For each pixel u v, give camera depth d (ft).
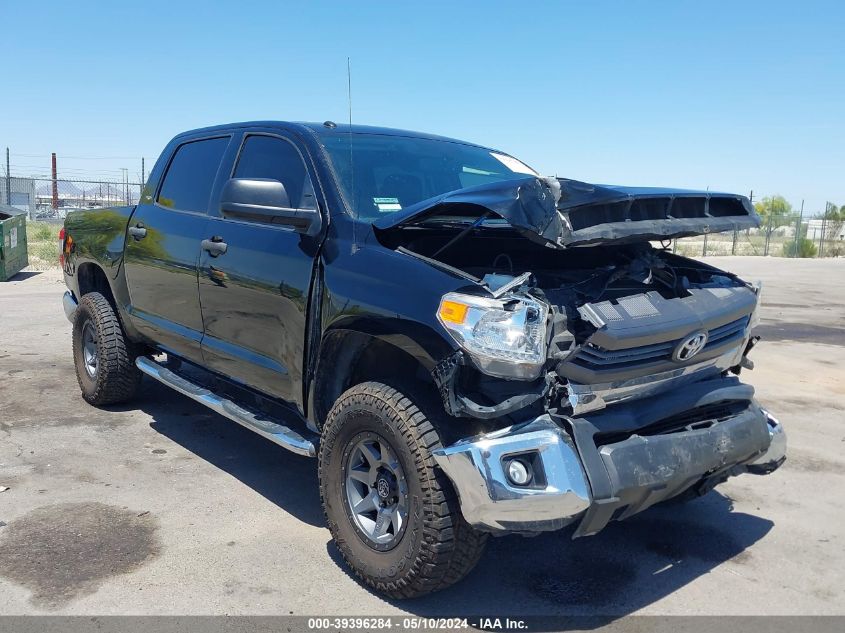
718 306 11.65
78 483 14.92
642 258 12.24
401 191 13.57
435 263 10.76
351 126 15.10
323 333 11.80
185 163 17.19
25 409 19.70
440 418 10.29
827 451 18.38
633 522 14.10
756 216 12.50
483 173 15.46
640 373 10.56
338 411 11.34
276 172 14.25
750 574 12.13
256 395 14.33
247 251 13.71
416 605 10.85
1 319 32.94
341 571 11.75
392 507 10.84
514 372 9.56
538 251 12.91
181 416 19.49
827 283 65.41
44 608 10.40
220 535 12.87
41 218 114.83
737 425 11.53
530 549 12.86
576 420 9.96
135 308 17.83
